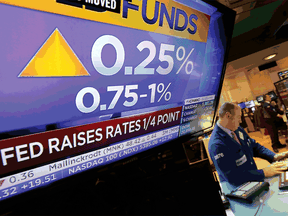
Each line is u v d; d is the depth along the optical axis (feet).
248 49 14.32
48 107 1.87
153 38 2.68
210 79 3.89
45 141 1.90
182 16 2.98
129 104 2.62
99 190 2.60
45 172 1.95
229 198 3.60
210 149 4.51
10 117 1.65
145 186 3.09
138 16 2.44
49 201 2.17
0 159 1.65
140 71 2.64
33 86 1.74
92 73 2.15
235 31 11.23
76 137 2.14
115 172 2.81
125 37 2.37
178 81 3.26
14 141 1.71
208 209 3.59
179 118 3.47
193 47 3.33
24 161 1.79
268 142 15.40
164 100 3.11
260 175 3.92
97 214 2.54
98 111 2.29
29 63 1.68
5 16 1.51
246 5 8.23
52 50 1.81
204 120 4.05
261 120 16.80
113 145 2.53
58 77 1.89
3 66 1.55
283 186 3.22
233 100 29.94
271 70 28.02
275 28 12.17
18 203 1.81
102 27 2.13
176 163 3.52
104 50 2.21
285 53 20.26
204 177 3.77
